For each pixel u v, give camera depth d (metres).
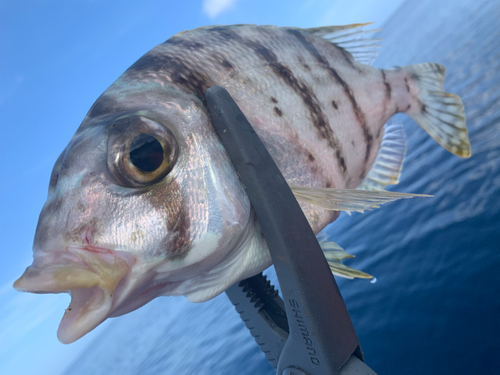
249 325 0.15
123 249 0.13
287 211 0.12
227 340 1.14
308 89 0.24
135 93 0.16
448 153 0.99
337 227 1.10
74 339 0.11
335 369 0.11
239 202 0.16
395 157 0.33
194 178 0.15
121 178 0.13
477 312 0.46
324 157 0.22
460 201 0.71
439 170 0.92
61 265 0.12
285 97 0.22
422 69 0.37
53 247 0.13
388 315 0.55
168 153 0.14
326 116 0.24
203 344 1.35
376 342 0.52
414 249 0.66
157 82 0.17
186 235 0.14
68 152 0.14
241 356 0.91
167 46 0.19
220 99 0.14
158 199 0.14
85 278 0.12
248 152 0.13
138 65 0.18
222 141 0.14
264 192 0.12
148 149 0.13
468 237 0.59
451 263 0.56
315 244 0.12
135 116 0.13
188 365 1.23
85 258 0.12
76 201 0.13
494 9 2.25
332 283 0.12
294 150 0.21
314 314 0.11
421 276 0.59
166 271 0.14
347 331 0.11
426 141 1.23
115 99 0.16
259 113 0.20
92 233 0.13
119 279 0.13
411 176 1.02
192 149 0.15
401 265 0.65
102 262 0.12
